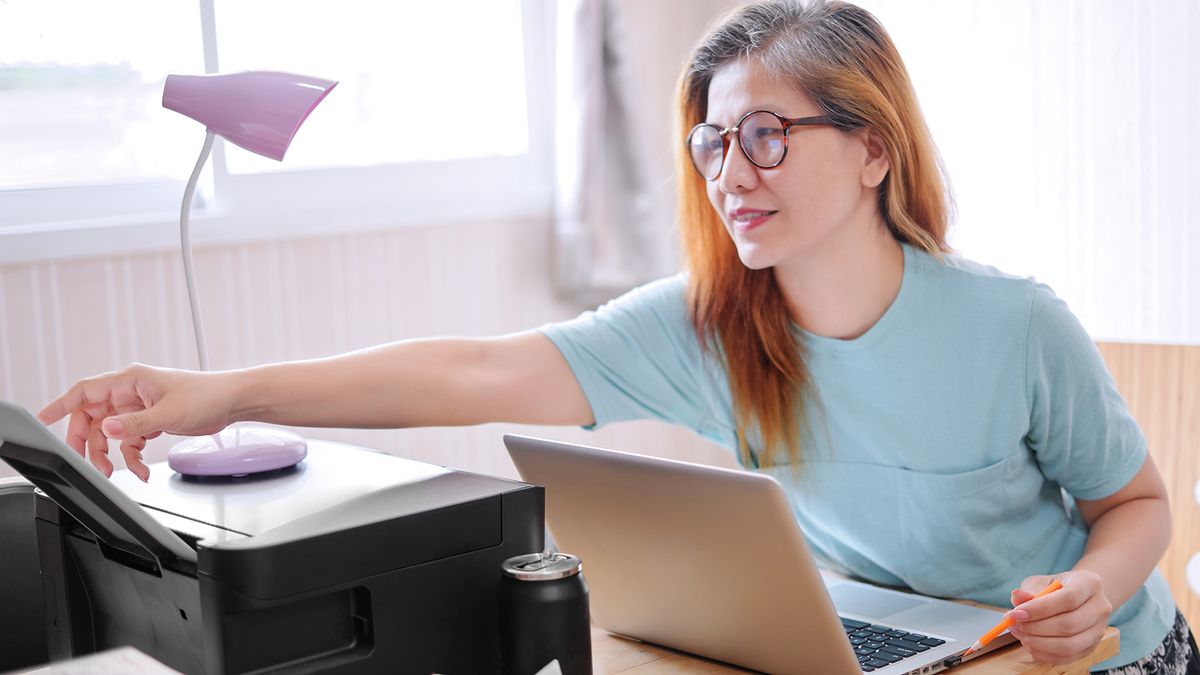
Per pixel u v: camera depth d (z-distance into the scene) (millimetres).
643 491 1072
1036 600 1085
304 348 2178
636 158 2482
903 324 1372
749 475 971
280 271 2131
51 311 1868
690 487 1024
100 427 1157
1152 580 1464
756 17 1359
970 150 2408
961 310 1364
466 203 2381
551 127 2613
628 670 1142
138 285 1961
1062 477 1426
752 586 1043
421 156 2443
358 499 1007
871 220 1363
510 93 2572
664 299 1532
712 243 1443
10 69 1899
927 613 1238
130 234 1930
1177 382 1711
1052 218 2320
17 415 836
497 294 2469
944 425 1376
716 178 1340
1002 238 2389
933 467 1390
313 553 891
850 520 1463
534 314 2539
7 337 1827
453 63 2475
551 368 1452
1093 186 2264
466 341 1419
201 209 2096
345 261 2221
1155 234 2197
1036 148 2322
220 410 1197
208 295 2041
